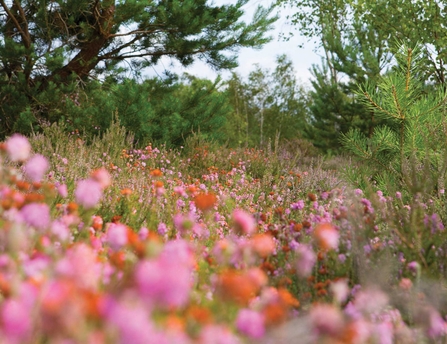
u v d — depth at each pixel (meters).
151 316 1.10
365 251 2.41
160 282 0.92
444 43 11.97
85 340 0.93
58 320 0.93
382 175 6.01
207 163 9.51
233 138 23.14
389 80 5.79
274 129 32.75
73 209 2.27
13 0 13.22
